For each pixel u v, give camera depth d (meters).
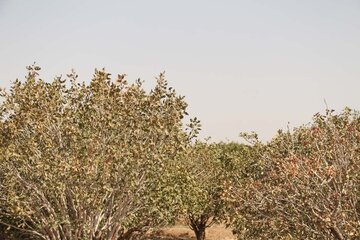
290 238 10.41
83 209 13.88
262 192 11.32
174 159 15.84
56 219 13.27
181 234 30.12
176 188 16.11
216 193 22.53
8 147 13.03
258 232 11.84
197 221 26.02
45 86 14.95
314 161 10.60
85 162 12.98
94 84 14.67
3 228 16.20
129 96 14.98
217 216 24.00
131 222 16.02
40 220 14.30
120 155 13.72
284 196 10.99
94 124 14.55
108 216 15.48
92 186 13.50
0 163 13.38
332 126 12.20
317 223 10.17
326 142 11.57
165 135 14.86
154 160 14.34
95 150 13.62
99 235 14.79
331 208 10.14
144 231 17.00
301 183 10.36
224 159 26.23
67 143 14.48
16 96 14.17
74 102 15.45
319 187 9.89
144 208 15.68
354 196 10.13
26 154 13.56
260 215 11.24
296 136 13.59
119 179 14.12
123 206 14.80
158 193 15.20
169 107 15.46
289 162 11.00
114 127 14.42
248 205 11.46
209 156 25.53
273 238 11.38
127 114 14.55
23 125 14.07
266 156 12.84
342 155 10.44
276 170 12.44
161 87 15.54
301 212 10.62
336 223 9.79
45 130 13.95
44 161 13.05
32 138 13.21
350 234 9.20
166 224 16.58
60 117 14.11
